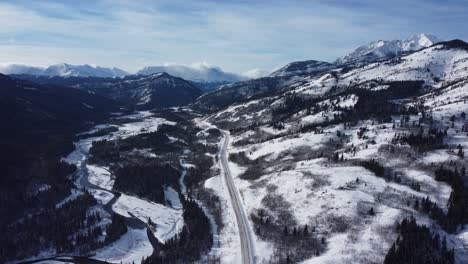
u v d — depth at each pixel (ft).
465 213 388.57
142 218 515.91
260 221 457.27
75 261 410.52
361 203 423.64
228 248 409.08
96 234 458.50
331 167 547.90
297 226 420.36
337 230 393.50
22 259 417.28
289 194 494.18
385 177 488.85
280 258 370.53
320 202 446.60
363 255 338.13
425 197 431.43
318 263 335.26
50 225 477.77
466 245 346.54
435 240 342.64
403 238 346.13
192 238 433.48
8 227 488.02
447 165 500.74
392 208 409.49
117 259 415.03
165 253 406.41
